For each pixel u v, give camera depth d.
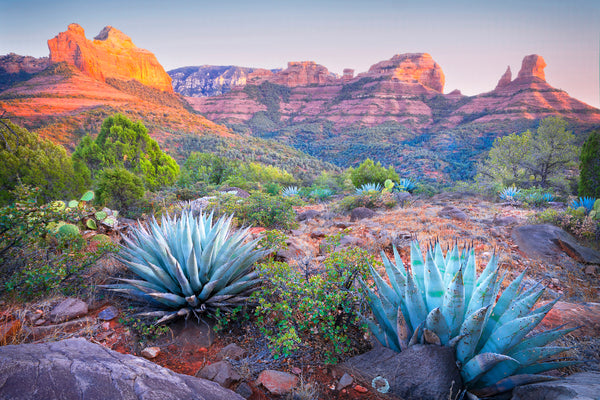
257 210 9.20
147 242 4.21
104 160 25.17
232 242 4.27
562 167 25.42
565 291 5.11
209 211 9.33
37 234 4.22
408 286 2.77
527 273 5.76
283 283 3.42
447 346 2.61
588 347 3.15
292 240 6.68
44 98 199.75
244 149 121.69
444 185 42.41
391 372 2.60
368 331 3.31
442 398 2.33
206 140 126.19
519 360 2.53
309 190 27.23
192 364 2.89
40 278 3.76
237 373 2.68
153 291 3.52
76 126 127.62
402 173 128.88
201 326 3.45
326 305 3.14
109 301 3.88
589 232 7.72
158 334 3.20
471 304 2.74
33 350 1.86
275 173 43.47
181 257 3.98
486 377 2.55
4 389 1.46
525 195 14.56
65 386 1.57
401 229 8.31
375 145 190.12
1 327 2.95
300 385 2.57
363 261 3.54
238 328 3.49
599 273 5.90
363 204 12.89
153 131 130.25
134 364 1.98
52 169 15.38
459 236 7.64
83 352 1.99
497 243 7.27
